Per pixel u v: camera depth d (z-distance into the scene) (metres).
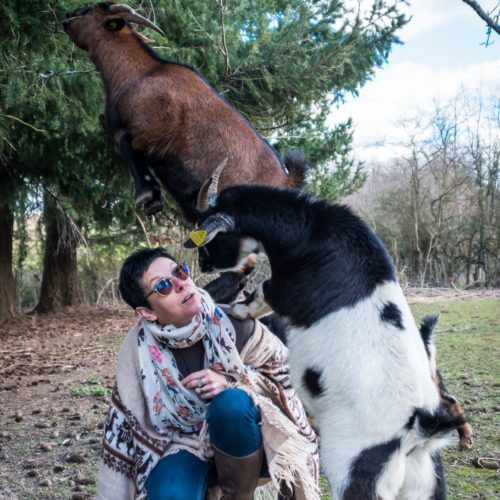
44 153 10.55
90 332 11.62
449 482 3.88
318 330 2.71
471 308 11.61
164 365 2.59
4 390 6.91
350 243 2.81
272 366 2.76
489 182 16.20
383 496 2.50
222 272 3.52
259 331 2.78
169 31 9.35
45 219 12.66
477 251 16.28
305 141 11.98
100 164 10.86
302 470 2.55
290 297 2.79
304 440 2.60
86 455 4.56
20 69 6.72
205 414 2.53
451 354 7.60
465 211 16.70
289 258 2.84
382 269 2.78
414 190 16.89
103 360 8.70
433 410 2.58
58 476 4.18
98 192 11.57
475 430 4.77
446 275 16.58
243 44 9.94
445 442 2.60
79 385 6.96
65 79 7.45
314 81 10.21
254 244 3.08
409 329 2.68
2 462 4.48
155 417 2.59
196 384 2.55
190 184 4.08
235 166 3.97
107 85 4.45
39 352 9.62
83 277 16.30
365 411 2.54
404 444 2.53
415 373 2.57
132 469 2.62
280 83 9.95
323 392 2.65
